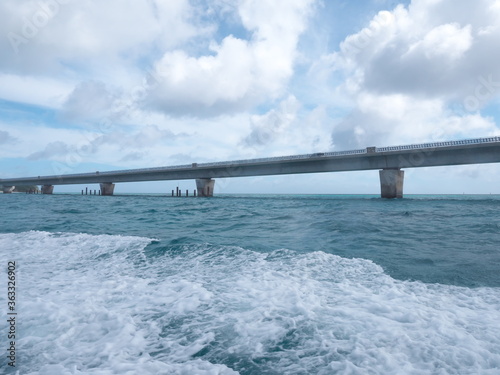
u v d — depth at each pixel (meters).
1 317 3.87
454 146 37.69
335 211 20.94
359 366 2.73
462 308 3.95
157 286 5.14
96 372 2.72
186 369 2.78
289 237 10.14
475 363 2.71
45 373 2.71
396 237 9.82
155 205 32.72
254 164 56.22
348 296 4.48
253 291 4.77
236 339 3.33
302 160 50.41
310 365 2.79
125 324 3.69
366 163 46.47
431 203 32.78
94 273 6.05
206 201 43.56
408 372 2.62
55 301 4.45
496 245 8.23
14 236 10.38
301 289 4.81
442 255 7.09
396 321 3.60
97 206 30.92
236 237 10.24
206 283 5.25
